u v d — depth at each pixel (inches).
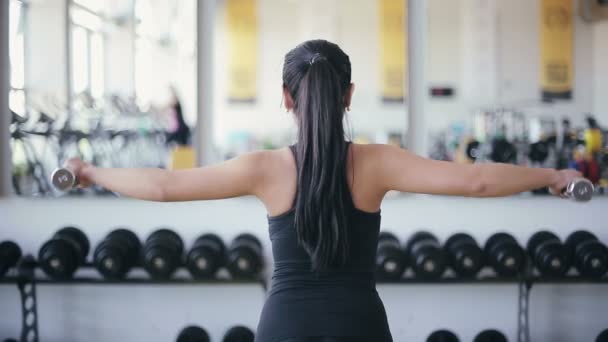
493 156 153.5
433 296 112.7
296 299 44.9
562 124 177.8
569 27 181.2
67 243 100.0
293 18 210.8
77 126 126.7
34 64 121.2
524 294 111.7
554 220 112.5
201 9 122.3
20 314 113.0
